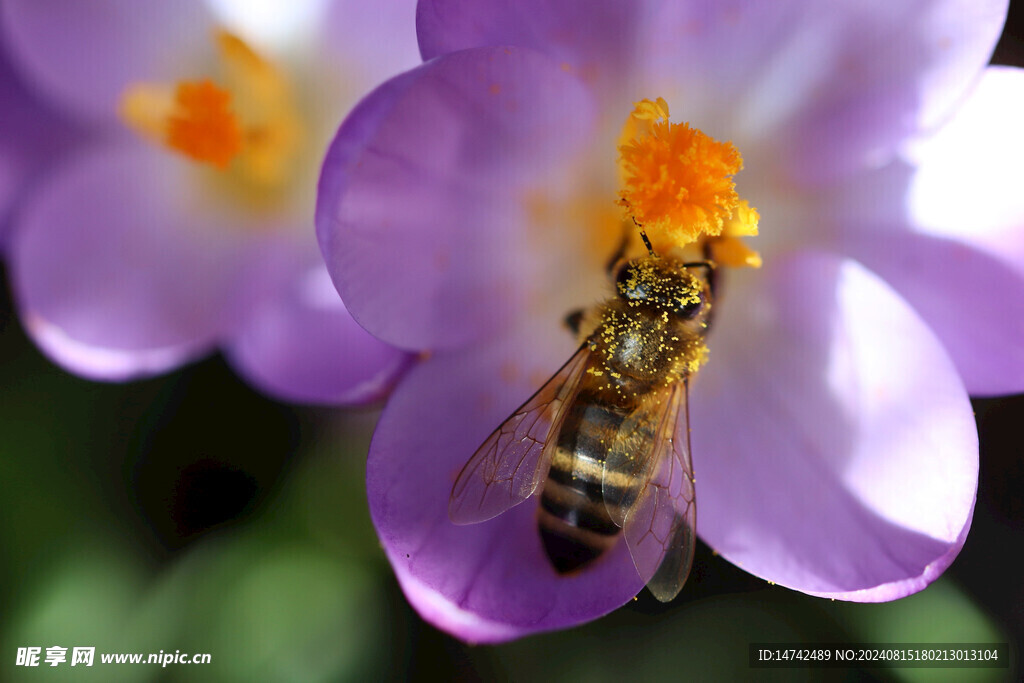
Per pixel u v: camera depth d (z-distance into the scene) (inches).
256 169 6.0
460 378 5.3
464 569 5.3
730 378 5.4
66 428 6.1
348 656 6.1
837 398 5.3
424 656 6.1
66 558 6.1
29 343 6.1
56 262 5.9
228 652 6.0
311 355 5.7
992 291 5.4
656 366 5.3
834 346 5.4
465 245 5.2
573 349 5.4
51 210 5.9
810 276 5.4
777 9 5.3
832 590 5.3
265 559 6.1
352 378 5.7
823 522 5.3
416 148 5.1
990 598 6.0
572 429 5.3
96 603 6.0
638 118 5.3
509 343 5.3
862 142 5.3
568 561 5.3
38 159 6.0
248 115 6.0
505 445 5.3
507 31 5.2
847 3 5.3
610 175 5.4
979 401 6.1
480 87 5.1
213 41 6.0
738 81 5.3
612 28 5.2
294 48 5.9
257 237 6.0
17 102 5.9
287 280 5.9
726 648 6.0
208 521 6.1
